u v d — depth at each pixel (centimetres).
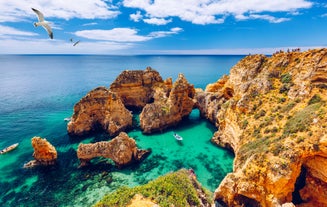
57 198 3350
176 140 5378
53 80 16125
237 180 2859
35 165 4153
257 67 5159
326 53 3712
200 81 14225
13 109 8119
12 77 17900
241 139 3903
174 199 2456
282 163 2642
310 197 2864
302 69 4053
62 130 5988
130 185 3650
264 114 3922
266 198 2623
